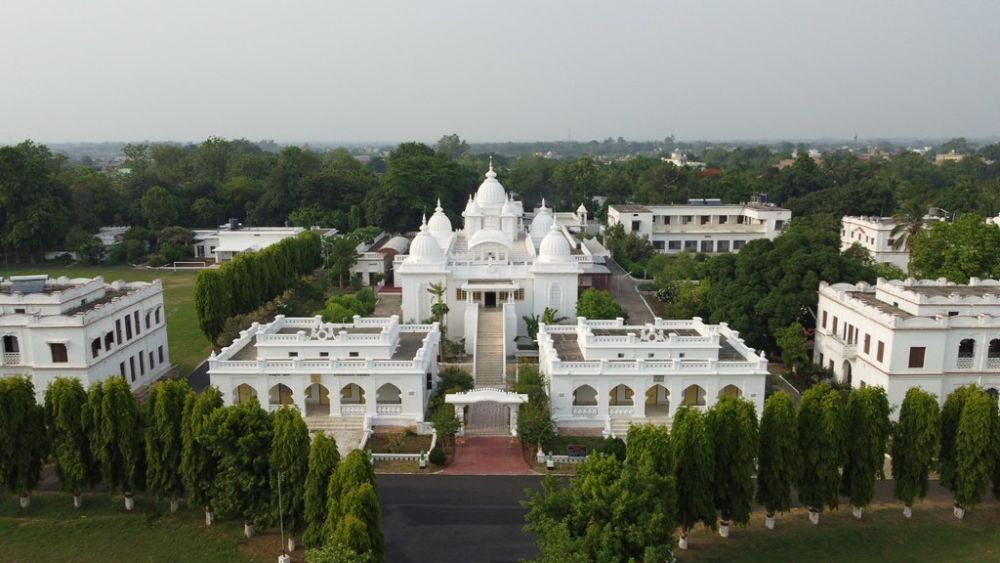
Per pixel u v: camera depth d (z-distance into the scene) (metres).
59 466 46.59
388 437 59.56
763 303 76.06
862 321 67.00
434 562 42.28
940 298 64.06
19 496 48.50
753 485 45.78
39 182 135.62
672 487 39.78
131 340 71.00
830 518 47.47
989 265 84.25
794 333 72.44
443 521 46.91
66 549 43.78
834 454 44.72
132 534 45.34
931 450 45.62
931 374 62.19
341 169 195.25
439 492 50.88
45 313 65.62
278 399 64.31
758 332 76.88
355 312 86.56
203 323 82.12
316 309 102.25
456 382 66.12
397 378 61.72
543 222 113.25
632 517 36.91
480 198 113.31
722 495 43.50
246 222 166.50
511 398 58.25
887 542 44.75
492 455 56.88
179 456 45.28
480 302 86.44
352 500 37.38
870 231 118.75
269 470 42.56
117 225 157.88
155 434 45.31
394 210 155.12
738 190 175.00
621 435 60.06
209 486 44.22
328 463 40.66
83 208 149.88
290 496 42.16
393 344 66.38
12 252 138.38
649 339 65.06
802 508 48.78
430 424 60.56
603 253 119.19
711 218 150.50
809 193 159.75
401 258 118.88
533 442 55.88
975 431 44.84
